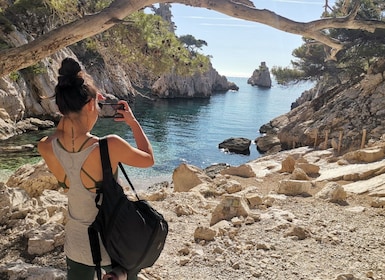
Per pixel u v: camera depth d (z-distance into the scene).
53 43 6.60
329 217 6.87
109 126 31.94
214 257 5.23
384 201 7.47
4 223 6.29
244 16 7.37
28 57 6.53
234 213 6.75
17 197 6.99
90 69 41.38
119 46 12.66
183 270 4.87
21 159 19.86
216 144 31.81
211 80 103.50
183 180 11.05
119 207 2.11
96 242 2.15
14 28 29.64
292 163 12.85
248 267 4.89
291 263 4.99
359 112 22.94
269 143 30.36
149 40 12.65
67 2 12.20
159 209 7.81
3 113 26.53
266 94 116.38
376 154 12.52
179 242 5.91
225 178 11.64
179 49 14.02
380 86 23.31
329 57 9.45
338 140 20.98
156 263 5.05
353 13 7.70
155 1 7.00
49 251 5.34
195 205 8.22
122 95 49.47
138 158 2.22
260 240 5.73
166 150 28.02
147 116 45.44
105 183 2.13
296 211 7.24
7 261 5.05
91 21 6.63
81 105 2.13
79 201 2.18
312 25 7.68
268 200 7.77
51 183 9.58
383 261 5.04
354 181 10.24
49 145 2.23
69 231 2.22
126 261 2.13
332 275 4.65
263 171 13.84
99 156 2.13
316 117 25.34
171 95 71.31
